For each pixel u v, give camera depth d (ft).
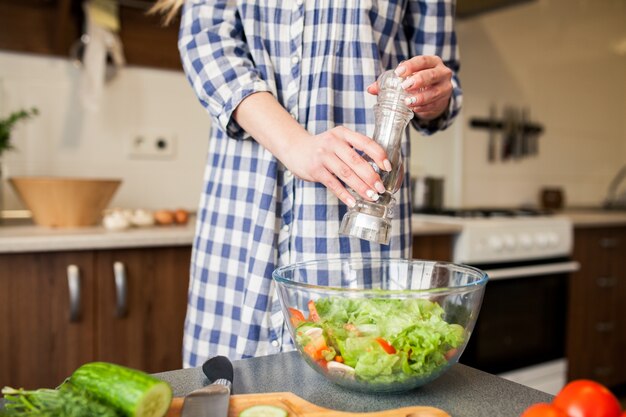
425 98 2.46
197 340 3.11
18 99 6.01
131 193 6.61
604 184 11.10
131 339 5.11
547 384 7.40
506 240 6.79
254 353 2.85
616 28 11.15
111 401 1.65
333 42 2.77
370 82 2.82
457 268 2.33
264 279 2.81
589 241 8.05
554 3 9.98
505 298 6.88
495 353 6.83
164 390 1.70
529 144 9.73
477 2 7.67
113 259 4.99
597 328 8.23
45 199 5.11
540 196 9.91
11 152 6.00
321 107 2.77
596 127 10.88
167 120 6.79
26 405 1.64
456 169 8.84
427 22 3.14
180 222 6.06
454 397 1.97
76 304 4.78
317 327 1.98
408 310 1.94
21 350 4.67
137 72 6.57
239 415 1.73
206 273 3.07
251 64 2.78
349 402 1.93
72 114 6.27
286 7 2.82
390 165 2.18
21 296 4.65
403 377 1.92
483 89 9.07
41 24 6.02
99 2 6.07
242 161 2.92
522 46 9.55
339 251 2.78
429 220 7.09
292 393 1.88
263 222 2.80
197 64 2.77
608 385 8.46
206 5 2.85
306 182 2.75
